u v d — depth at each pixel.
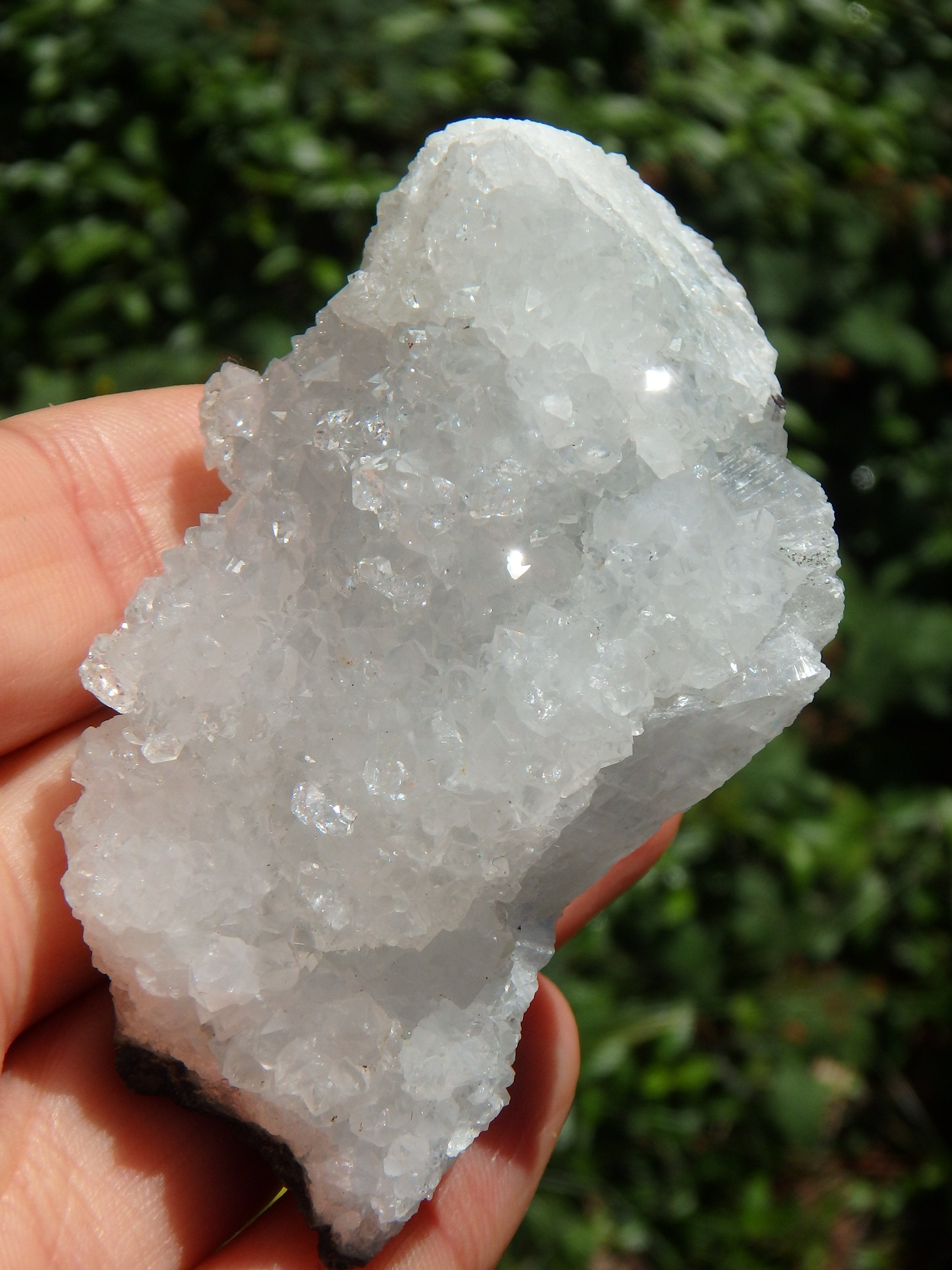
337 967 0.07
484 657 0.07
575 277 0.07
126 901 0.06
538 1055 0.08
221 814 0.07
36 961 0.07
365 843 0.06
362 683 0.06
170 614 0.07
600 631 0.07
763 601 0.07
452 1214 0.08
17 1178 0.07
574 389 0.07
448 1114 0.07
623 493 0.07
